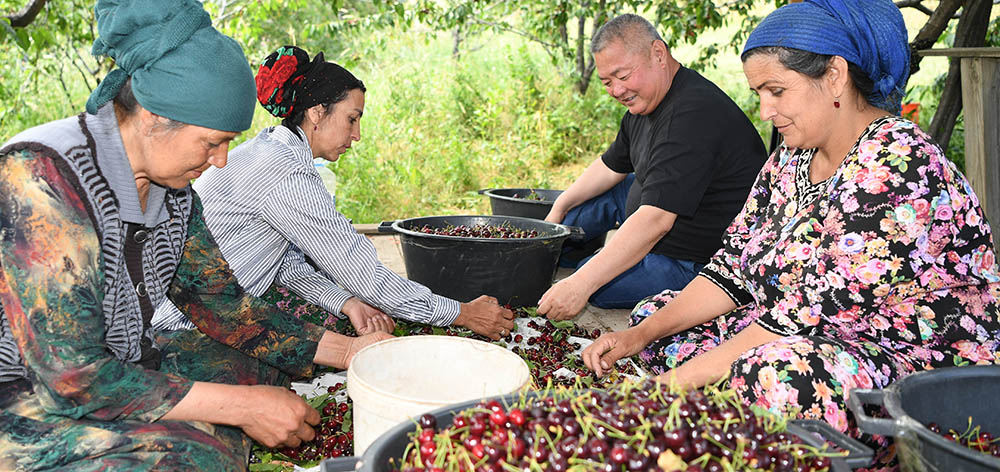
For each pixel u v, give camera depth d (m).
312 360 2.38
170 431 1.74
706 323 2.59
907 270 1.85
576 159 8.54
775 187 2.29
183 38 1.62
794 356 1.80
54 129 1.62
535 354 2.87
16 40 4.32
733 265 2.47
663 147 3.21
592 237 4.42
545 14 7.85
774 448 1.27
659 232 3.10
